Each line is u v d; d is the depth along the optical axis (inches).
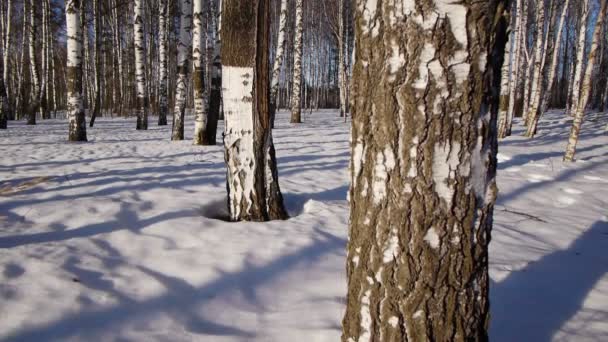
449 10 46.6
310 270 107.7
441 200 49.8
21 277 97.0
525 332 82.0
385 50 49.8
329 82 1701.5
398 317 52.9
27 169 225.6
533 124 454.3
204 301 91.4
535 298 96.8
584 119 732.7
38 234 126.4
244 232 133.0
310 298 93.1
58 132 487.2
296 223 144.7
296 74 704.4
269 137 147.9
